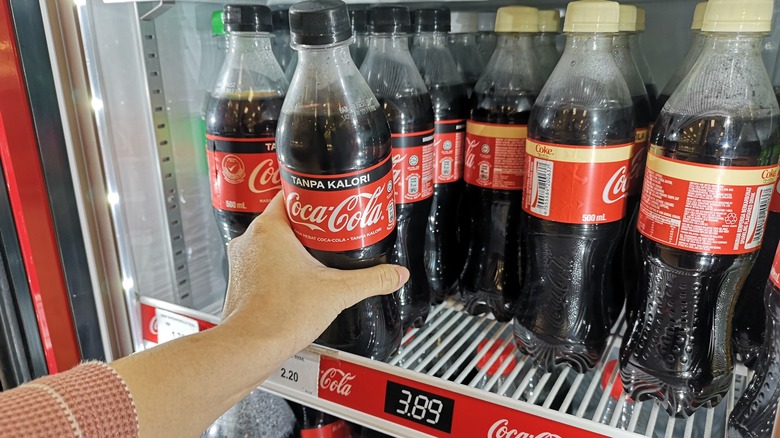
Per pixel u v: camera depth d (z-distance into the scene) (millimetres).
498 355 862
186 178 1056
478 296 967
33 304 888
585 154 691
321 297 621
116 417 455
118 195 904
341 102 649
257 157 820
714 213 607
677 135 628
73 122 860
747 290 766
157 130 967
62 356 916
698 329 704
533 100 841
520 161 852
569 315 798
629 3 954
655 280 720
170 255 1033
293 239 670
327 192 646
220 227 906
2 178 824
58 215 864
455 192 965
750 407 646
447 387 666
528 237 822
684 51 937
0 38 769
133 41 909
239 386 551
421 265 916
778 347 604
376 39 832
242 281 629
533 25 795
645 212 681
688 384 704
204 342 542
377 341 790
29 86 801
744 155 599
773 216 715
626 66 815
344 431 970
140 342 975
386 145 686
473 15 1013
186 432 512
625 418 796
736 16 560
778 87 753
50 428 413
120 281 944
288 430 970
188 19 1022
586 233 728
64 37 825
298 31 597
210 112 848
